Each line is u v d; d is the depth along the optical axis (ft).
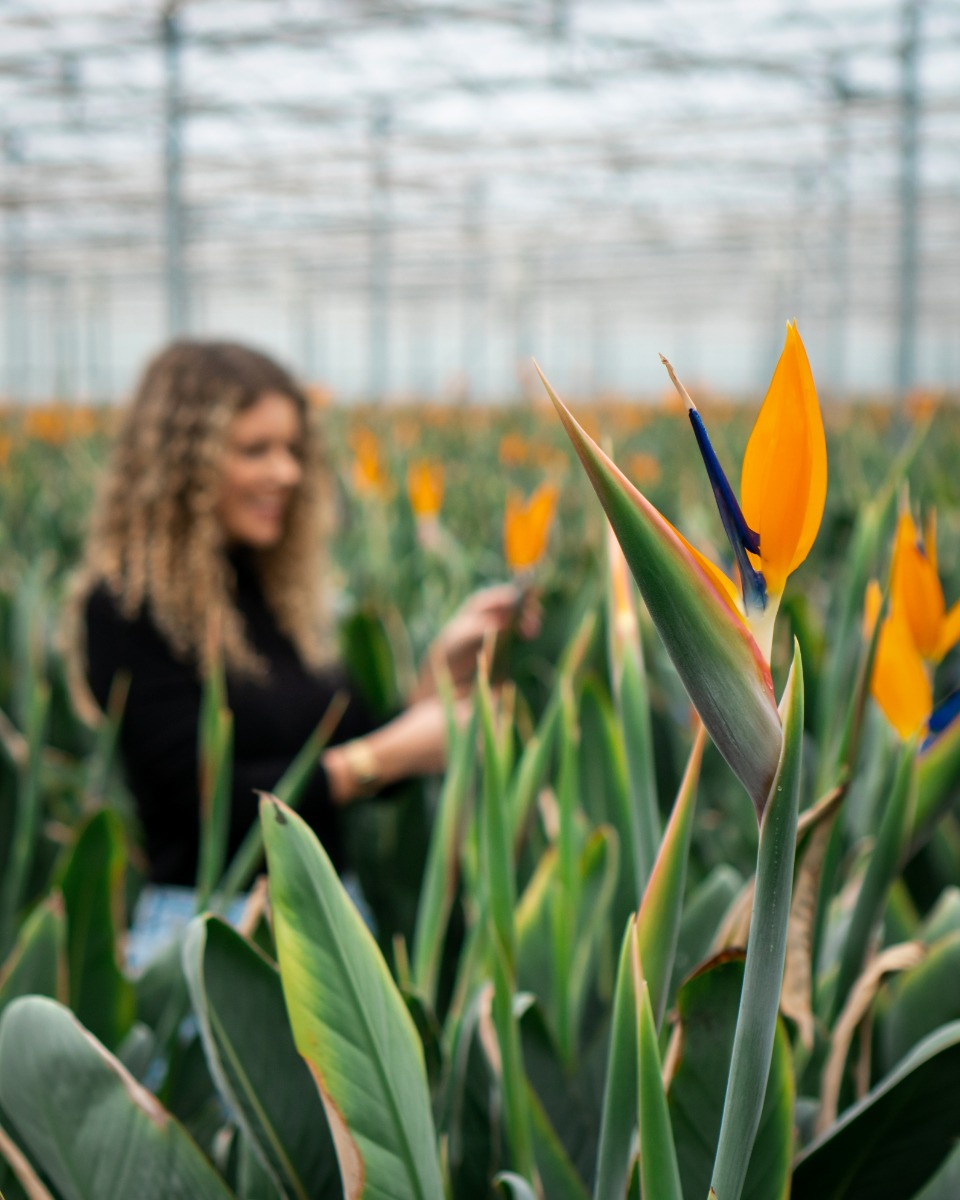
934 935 3.30
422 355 91.56
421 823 5.63
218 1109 3.26
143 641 5.80
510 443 15.01
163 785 5.70
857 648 3.66
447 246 64.49
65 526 13.34
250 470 6.15
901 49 27.25
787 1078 2.17
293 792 3.85
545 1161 2.62
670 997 3.32
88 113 45.11
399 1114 2.14
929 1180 2.44
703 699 1.67
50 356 91.86
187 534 5.93
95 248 64.13
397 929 5.70
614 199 59.52
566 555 10.07
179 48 33.09
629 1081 2.08
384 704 6.57
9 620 8.41
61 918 2.97
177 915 5.62
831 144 40.40
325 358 95.25
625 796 3.28
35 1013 2.32
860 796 4.01
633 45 39.52
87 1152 2.30
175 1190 2.31
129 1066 3.25
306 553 6.66
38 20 33.71
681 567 1.64
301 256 67.51
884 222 53.42
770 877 1.68
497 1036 2.52
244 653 5.98
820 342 73.51
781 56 37.65
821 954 3.17
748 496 1.68
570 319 98.58
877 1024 3.09
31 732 4.26
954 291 78.48
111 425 34.01
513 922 2.49
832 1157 2.41
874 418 33.32
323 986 2.13
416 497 7.48
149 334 92.27
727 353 100.12
